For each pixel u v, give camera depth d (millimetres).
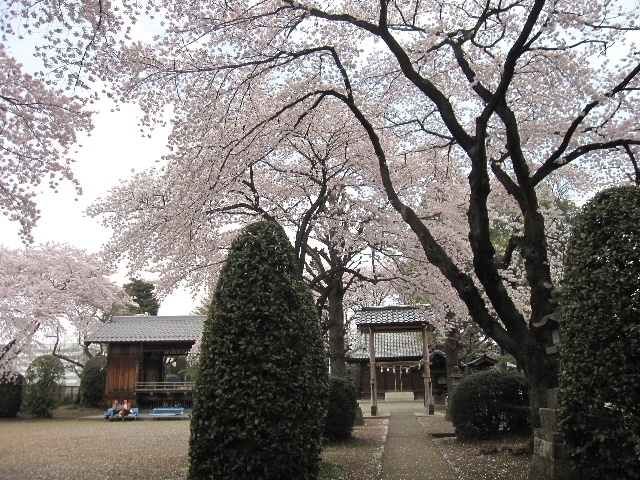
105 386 22000
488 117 6184
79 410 21203
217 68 7172
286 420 4793
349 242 10352
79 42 5836
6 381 19016
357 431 11531
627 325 4102
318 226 10805
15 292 17188
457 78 9469
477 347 19344
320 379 5449
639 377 3994
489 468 6535
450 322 13906
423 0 8414
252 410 4711
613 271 4301
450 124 6539
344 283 13859
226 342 4934
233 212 10086
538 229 6953
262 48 7363
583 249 4605
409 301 17188
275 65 7238
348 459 7637
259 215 10250
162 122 7441
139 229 9109
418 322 15305
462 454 7801
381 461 7469
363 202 10570
